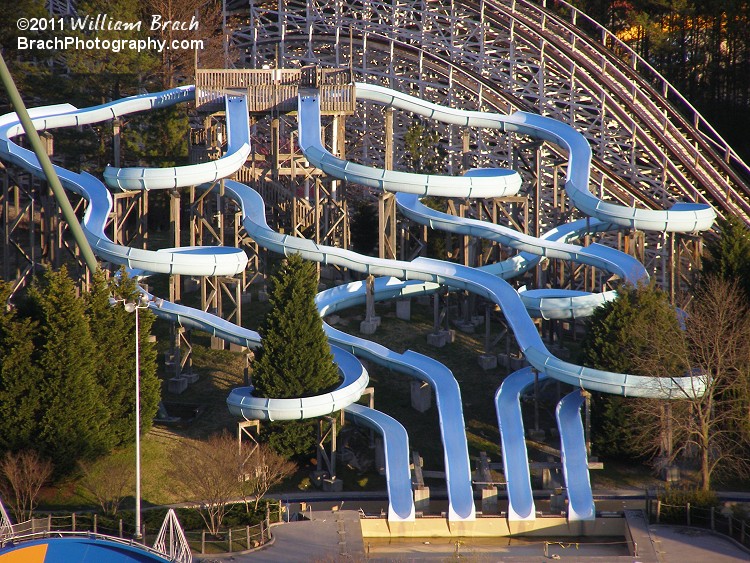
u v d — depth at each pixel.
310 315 113.56
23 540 92.06
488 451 118.06
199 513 102.00
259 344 121.88
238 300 129.75
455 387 118.56
